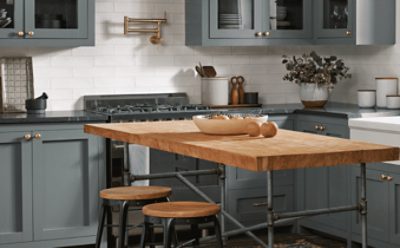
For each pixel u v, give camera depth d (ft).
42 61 22.09
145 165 20.71
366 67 23.34
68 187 20.29
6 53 21.70
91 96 22.61
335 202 20.95
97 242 16.11
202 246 21.15
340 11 22.45
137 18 23.00
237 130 14.21
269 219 12.26
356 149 12.03
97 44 22.66
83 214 20.49
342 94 24.45
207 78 23.26
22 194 19.85
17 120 19.57
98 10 22.66
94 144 20.38
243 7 22.85
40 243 20.13
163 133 14.73
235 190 21.93
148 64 23.26
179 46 23.62
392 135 18.12
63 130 20.04
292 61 24.56
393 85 21.90
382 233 18.98
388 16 22.06
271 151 11.77
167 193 15.74
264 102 24.86
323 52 25.09
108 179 20.89
